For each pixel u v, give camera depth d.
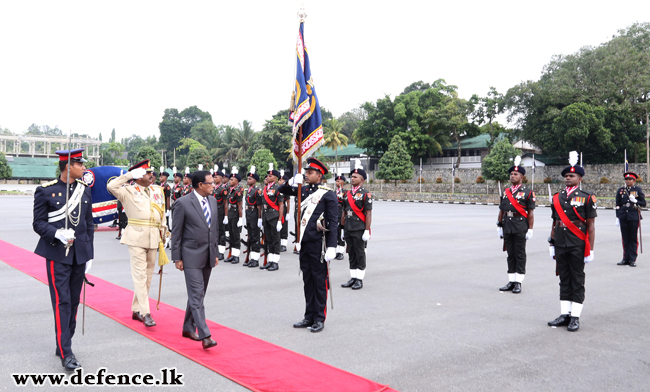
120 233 15.66
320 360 4.93
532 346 5.45
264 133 68.81
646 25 48.25
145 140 137.50
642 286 8.86
